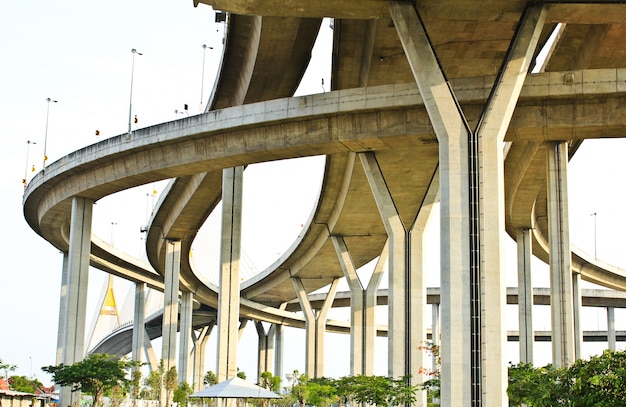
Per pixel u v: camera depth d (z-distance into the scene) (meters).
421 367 58.28
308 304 113.69
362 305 87.94
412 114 46.22
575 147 62.44
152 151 55.69
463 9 38.44
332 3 38.25
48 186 66.69
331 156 68.06
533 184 68.44
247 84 62.94
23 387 87.81
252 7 38.66
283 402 91.69
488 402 36.12
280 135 49.69
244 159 52.16
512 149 63.72
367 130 47.19
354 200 75.88
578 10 38.09
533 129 44.16
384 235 89.12
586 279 111.75
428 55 38.28
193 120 52.25
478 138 38.09
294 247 103.19
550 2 37.84
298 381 95.75
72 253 63.81
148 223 93.62
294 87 63.75
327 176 73.81
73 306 63.75
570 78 42.47
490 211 37.53
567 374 28.39
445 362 36.72
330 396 82.00
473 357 36.66
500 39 49.47
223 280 63.72
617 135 45.12
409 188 63.06
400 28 38.34
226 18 61.16
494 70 54.25
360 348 87.00
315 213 85.81
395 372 58.44
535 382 41.81
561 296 48.22
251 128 50.66
